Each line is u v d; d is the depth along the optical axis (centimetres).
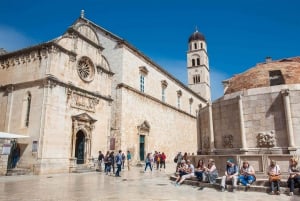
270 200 1126
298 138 1609
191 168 1727
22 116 2564
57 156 2505
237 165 1532
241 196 1228
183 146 5494
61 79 2670
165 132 4781
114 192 1375
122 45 3803
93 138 3025
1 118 2683
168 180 1973
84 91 2939
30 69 2673
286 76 1923
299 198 1166
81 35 3016
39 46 2641
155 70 4722
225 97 2055
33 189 1478
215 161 1680
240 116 1809
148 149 4116
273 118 1711
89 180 1973
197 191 1399
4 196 1247
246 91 1880
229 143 1872
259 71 2080
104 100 3300
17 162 2439
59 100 2603
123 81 3691
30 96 2602
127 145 3591
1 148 2191
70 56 2831
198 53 8500
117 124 3544
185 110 5916
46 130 2416
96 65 3234
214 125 2031
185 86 5975
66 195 1277
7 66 2845
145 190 1448
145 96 4228
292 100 1672
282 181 1343
